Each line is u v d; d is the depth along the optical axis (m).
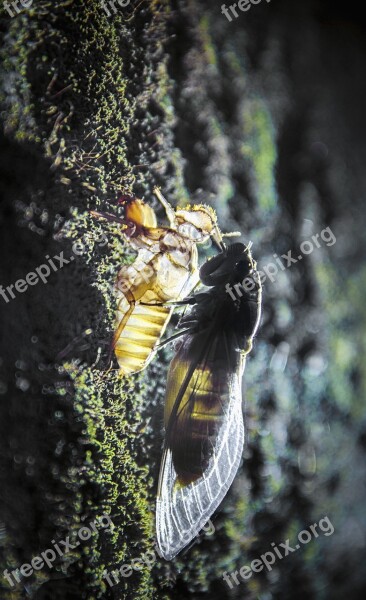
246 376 0.26
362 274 0.31
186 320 0.24
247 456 0.26
